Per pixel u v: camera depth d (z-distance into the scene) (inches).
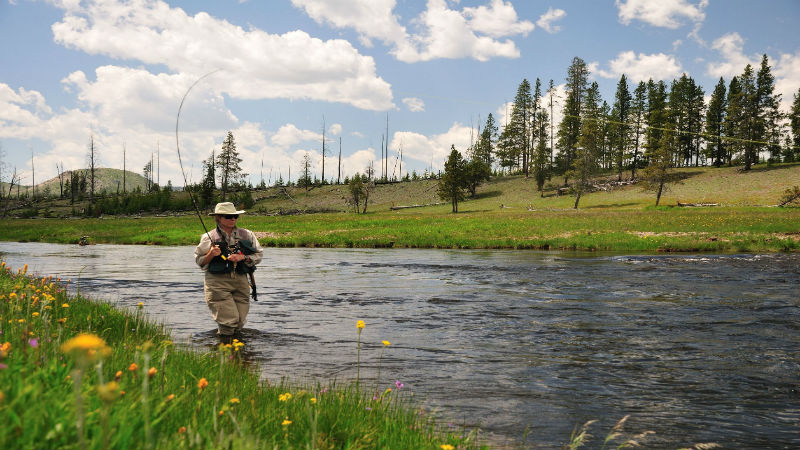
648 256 812.0
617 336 273.1
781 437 145.5
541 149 4001.0
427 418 154.9
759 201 2733.8
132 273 606.2
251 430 109.4
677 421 157.6
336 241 1296.8
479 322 312.0
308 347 248.8
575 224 1477.6
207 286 272.8
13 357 104.5
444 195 3619.6
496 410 166.1
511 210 3277.6
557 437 144.6
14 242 1611.7
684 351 241.6
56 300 259.3
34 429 66.7
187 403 112.0
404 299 402.3
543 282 504.4
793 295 403.2
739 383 194.9
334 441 118.8
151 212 4456.2
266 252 1034.1
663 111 4143.7
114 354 142.7
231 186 5359.3
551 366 218.2
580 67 4357.8
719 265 655.1
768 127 3641.7
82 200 5378.9
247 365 214.8
